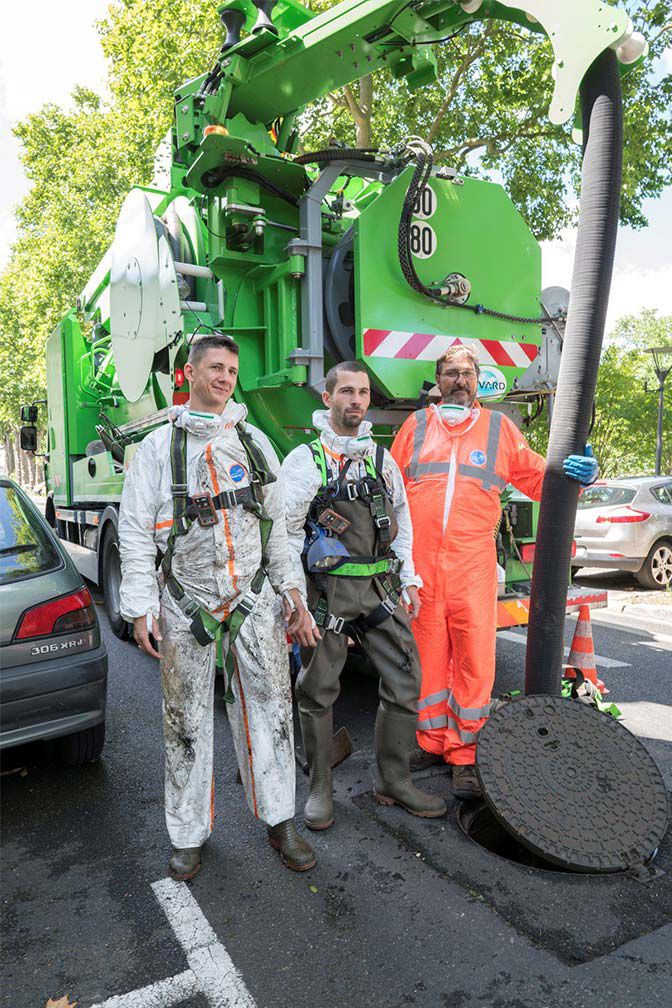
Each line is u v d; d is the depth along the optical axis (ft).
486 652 10.87
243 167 13.91
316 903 8.28
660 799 9.27
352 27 12.80
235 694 8.98
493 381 14.75
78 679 10.50
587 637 14.74
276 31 13.61
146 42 48.78
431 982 6.99
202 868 9.07
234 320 14.83
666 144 48.14
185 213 16.11
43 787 11.52
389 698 10.08
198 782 8.84
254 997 6.87
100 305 23.31
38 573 10.81
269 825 9.11
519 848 9.80
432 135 48.78
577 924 7.77
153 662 18.47
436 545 10.86
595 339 10.28
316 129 51.75
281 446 15.25
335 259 14.14
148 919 8.09
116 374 20.12
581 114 10.68
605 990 6.82
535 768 9.40
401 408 14.70
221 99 14.76
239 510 8.55
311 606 9.89
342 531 9.73
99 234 76.13
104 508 22.90
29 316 104.32
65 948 7.64
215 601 8.60
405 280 13.66
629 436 92.38
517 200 54.08
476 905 8.14
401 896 8.36
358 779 11.43
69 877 8.98
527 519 14.97
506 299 14.99
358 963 7.28
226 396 8.59
